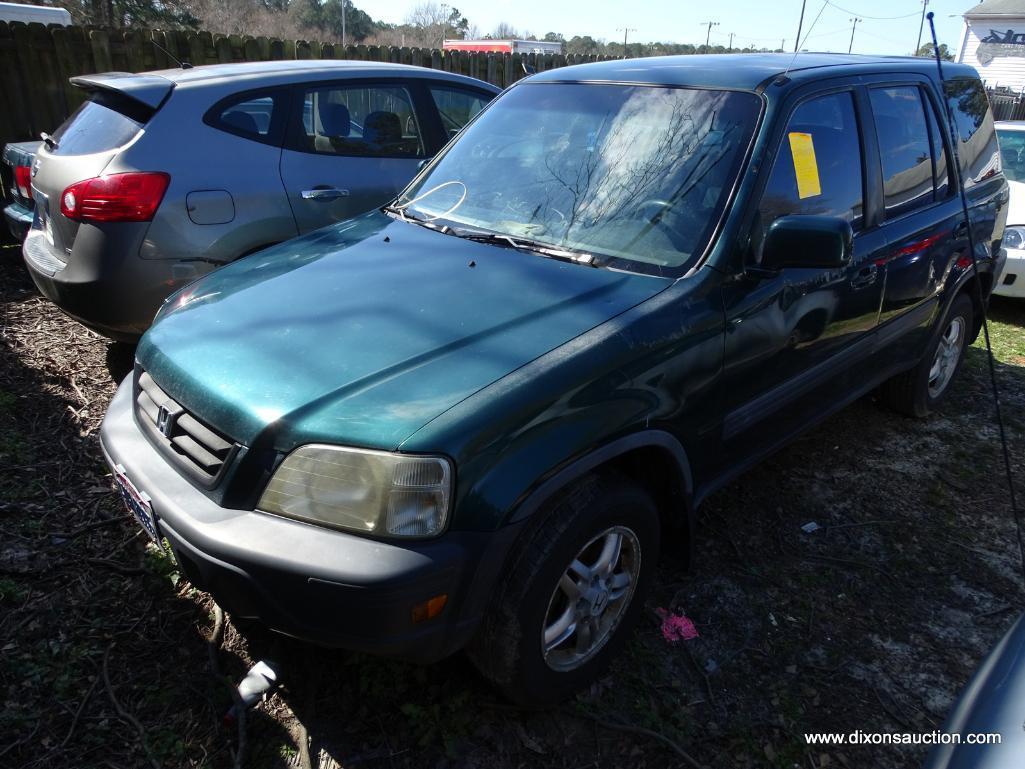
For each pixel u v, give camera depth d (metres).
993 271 4.55
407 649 1.90
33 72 7.36
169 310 2.64
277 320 2.33
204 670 2.44
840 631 2.78
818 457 4.04
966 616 2.89
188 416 2.15
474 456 1.87
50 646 2.47
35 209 4.53
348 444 1.87
